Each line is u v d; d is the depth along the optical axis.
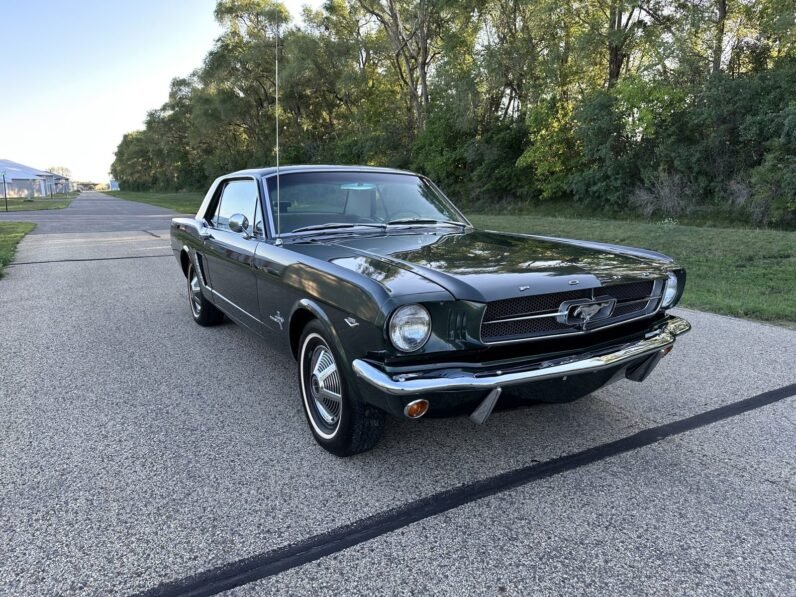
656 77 21.19
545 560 2.15
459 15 28.41
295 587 2.01
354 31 38.62
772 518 2.42
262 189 3.81
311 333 3.00
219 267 4.51
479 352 2.49
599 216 23.41
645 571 2.08
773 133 17.69
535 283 2.55
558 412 3.57
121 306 6.79
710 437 3.20
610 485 2.69
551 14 23.56
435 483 2.72
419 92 36.09
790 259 9.19
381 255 2.98
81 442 3.15
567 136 24.97
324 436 3.01
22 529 2.35
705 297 7.08
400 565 2.12
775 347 4.98
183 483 2.72
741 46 20.50
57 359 4.69
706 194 20.58
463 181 31.95
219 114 49.53
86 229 19.53
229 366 4.50
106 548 2.23
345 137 40.66
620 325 2.89
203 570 2.10
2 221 23.33
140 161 106.12
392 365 2.39
